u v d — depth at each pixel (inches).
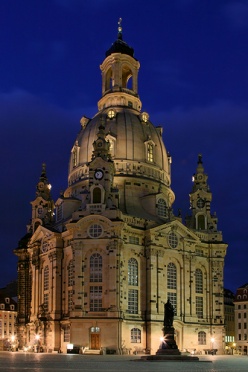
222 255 5516.7
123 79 6545.3
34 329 5265.8
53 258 5137.8
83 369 1801.2
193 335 5108.3
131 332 4662.9
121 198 5236.2
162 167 5703.7
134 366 2126.0
